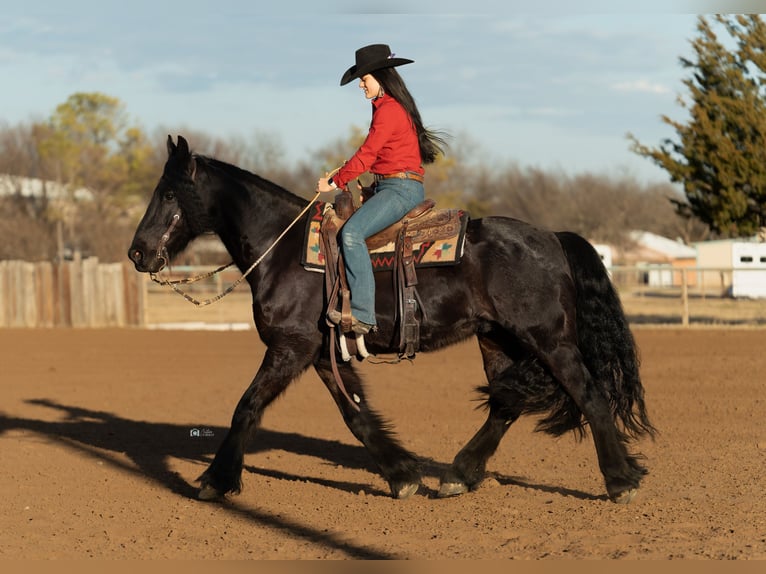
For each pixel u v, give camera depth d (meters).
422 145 10.12
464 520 9.29
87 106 86.56
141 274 35.62
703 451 12.46
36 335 31.70
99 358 25.25
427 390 18.97
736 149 31.16
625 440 9.77
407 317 9.66
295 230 10.23
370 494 10.62
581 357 9.56
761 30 31.11
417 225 9.85
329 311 9.73
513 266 9.57
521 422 15.04
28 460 12.60
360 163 9.74
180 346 28.14
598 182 114.19
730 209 31.41
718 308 40.59
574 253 9.77
